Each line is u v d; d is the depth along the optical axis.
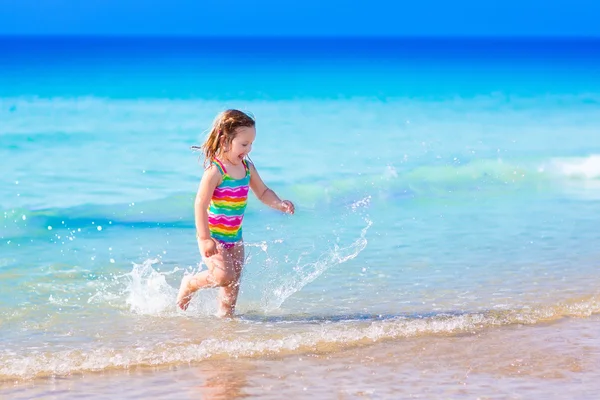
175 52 51.50
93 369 3.78
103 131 14.26
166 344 4.20
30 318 4.70
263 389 3.54
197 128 15.05
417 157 12.38
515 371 3.81
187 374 3.73
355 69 33.66
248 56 46.34
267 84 25.25
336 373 3.77
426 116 18.34
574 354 4.08
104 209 8.27
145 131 14.46
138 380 3.64
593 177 11.01
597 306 5.03
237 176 5.08
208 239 4.91
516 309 4.95
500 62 42.28
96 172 10.51
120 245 6.86
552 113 19.41
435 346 4.21
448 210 8.73
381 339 4.32
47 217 7.78
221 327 4.57
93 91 21.25
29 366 3.76
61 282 5.58
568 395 3.48
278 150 12.76
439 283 5.70
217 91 22.64
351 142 13.91
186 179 10.26
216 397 3.44
